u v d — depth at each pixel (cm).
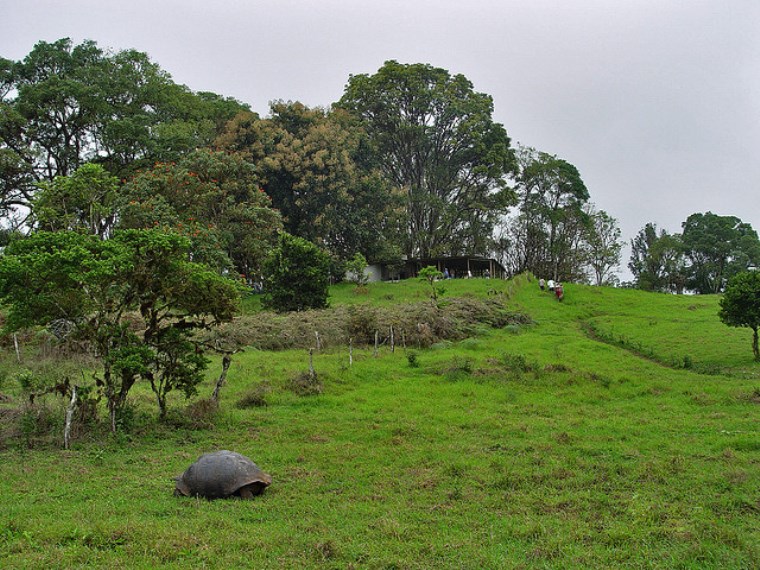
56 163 4550
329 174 5028
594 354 2661
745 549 746
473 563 714
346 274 5338
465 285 4931
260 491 1005
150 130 4562
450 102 6147
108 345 1470
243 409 1703
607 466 1116
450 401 1791
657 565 708
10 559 716
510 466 1131
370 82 6247
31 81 4553
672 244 7356
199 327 1620
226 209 4228
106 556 727
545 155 6931
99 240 1480
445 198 6700
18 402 1588
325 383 1978
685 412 1650
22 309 1400
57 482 1053
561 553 745
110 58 4709
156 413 1584
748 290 2519
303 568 704
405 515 888
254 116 5238
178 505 930
